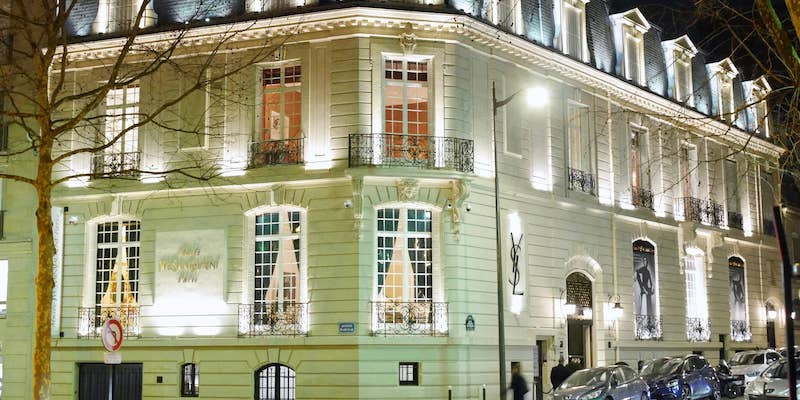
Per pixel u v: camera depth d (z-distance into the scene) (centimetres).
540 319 3192
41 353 1908
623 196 3716
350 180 2803
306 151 2855
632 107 3831
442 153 2861
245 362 2847
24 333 3142
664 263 3941
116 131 3084
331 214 2820
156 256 3006
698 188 4262
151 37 2992
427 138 2864
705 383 3034
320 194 2842
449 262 2847
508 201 3109
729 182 4559
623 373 2641
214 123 2955
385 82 2892
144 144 3027
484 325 2931
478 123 2998
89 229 3108
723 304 4353
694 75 4297
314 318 2797
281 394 2830
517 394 2634
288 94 2938
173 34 2956
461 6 2966
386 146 2827
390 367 2748
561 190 3347
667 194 4000
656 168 3947
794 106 1745
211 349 2894
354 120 2823
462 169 2880
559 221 3341
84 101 3102
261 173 2883
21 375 3130
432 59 2922
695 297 4191
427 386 2766
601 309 3509
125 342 2988
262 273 2903
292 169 2853
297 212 2888
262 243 2916
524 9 3244
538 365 3206
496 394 2938
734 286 4500
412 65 2930
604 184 3600
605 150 3634
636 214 3753
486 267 2970
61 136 3128
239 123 2939
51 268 1959
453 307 2831
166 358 2942
